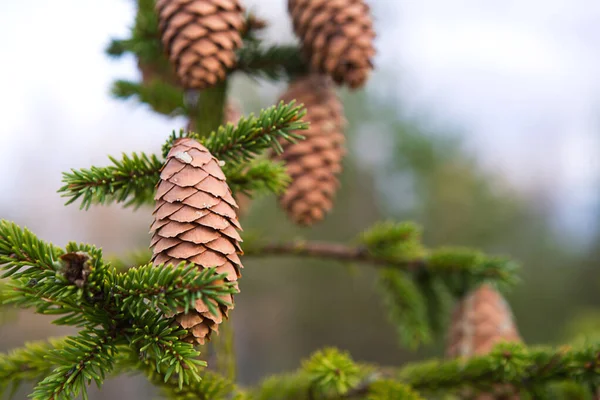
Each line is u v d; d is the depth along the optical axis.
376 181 2.40
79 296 0.49
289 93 0.64
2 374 0.55
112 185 0.53
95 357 0.50
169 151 0.52
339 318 2.57
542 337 2.62
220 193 0.51
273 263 2.50
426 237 2.42
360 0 0.62
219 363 0.59
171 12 0.58
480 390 0.60
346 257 0.66
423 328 0.69
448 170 2.44
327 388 0.57
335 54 0.61
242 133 0.54
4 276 0.50
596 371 0.57
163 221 0.51
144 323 0.50
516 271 0.65
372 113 2.34
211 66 0.57
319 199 0.62
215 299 0.49
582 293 2.95
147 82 0.68
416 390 0.60
